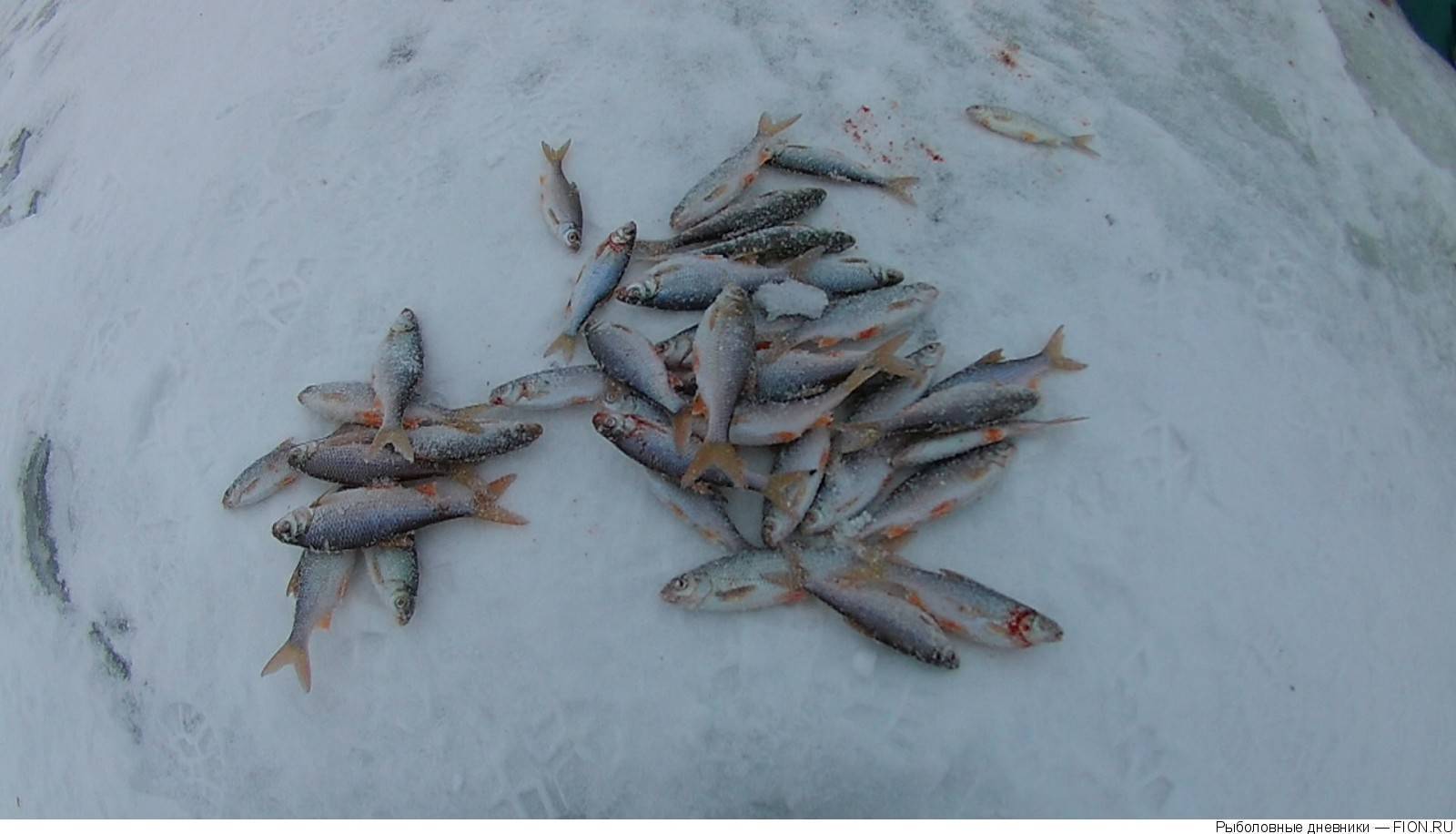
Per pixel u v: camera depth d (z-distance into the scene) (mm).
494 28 1179
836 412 889
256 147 1133
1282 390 960
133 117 1229
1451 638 924
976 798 805
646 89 1116
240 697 892
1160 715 831
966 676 827
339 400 943
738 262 942
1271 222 1057
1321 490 923
